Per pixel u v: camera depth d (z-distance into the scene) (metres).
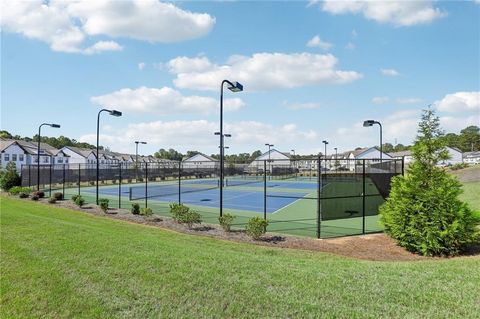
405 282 5.45
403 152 86.94
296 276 5.81
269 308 4.57
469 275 5.84
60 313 4.71
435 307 4.45
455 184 9.41
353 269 6.38
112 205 21.66
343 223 14.50
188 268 6.31
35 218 13.27
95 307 4.83
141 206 21.20
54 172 38.22
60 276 6.03
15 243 8.48
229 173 61.75
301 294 4.98
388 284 5.35
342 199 12.35
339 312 4.37
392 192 10.43
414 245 9.27
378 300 4.71
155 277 5.84
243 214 18.02
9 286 5.62
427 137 9.97
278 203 23.42
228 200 25.47
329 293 5.00
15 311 4.77
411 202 9.49
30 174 30.94
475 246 9.66
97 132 20.14
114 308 4.79
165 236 11.23
